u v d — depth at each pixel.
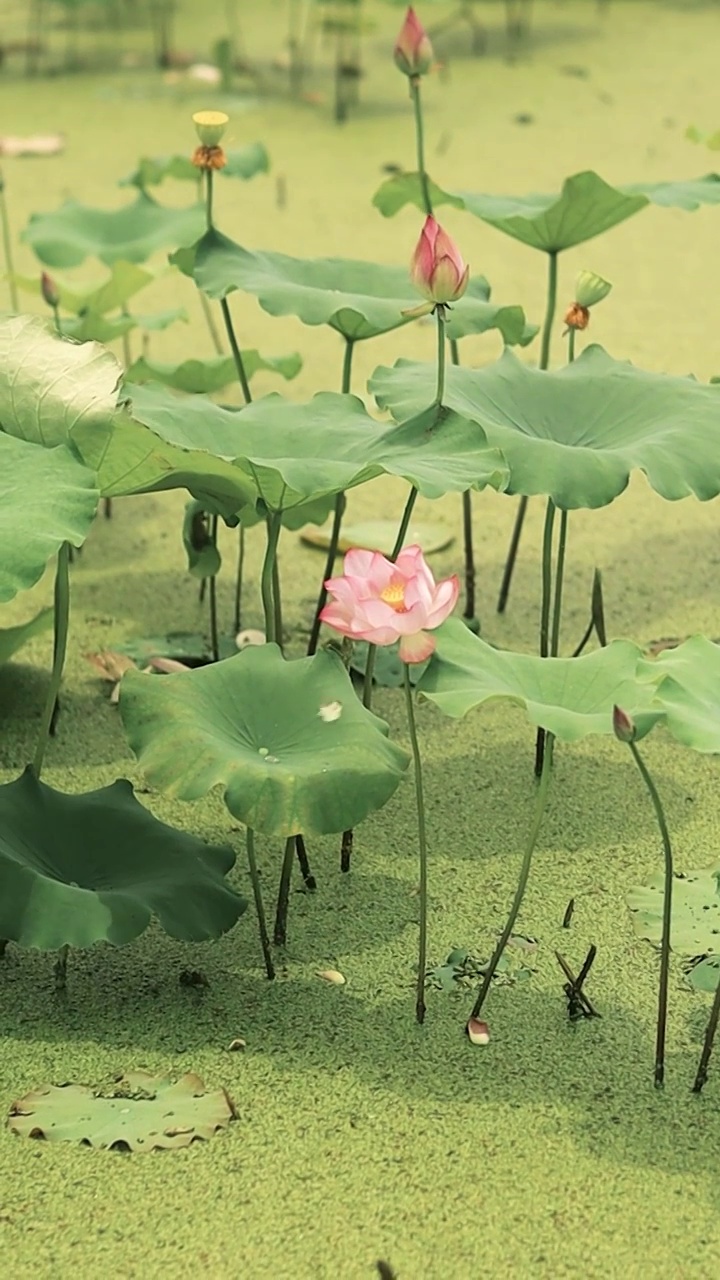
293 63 11.86
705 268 8.88
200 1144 5.82
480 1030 6.00
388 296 6.80
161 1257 5.69
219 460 6.09
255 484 6.16
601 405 6.48
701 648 6.01
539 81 11.77
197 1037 6.00
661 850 6.39
